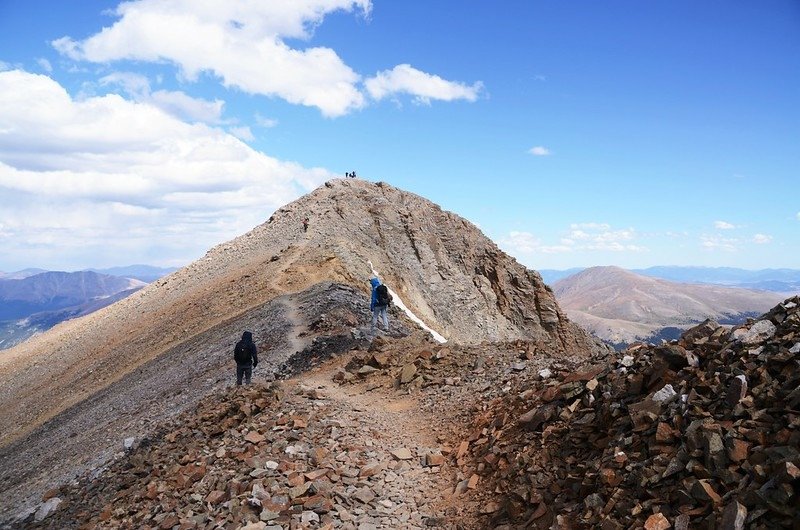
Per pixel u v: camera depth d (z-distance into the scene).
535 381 11.59
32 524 12.86
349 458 10.39
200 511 9.29
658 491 6.23
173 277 75.00
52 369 54.31
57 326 83.75
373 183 90.44
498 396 12.12
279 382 15.84
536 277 88.06
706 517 5.50
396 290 64.56
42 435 33.19
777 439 5.80
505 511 7.73
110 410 29.98
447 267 80.94
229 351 28.84
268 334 28.12
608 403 8.49
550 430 8.92
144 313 60.44
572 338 83.62
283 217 77.44
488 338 75.88
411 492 9.31
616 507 6.33
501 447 9.45
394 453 10.62
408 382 15.27
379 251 74.12
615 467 7.00
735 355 7.54
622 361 9.37
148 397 28.09
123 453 16.33
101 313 76.31
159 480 11.75
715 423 6.42
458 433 11.35
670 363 8.20
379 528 8.10
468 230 91.50
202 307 47.59
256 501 8.66
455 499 8.78
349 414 12.92
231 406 14.48
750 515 5.12
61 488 15.33
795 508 4.92
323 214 74.44
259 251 67.62
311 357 21.52
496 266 87.25
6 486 24.08
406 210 83.62
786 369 6.69
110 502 11.97
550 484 7.69
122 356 45.47
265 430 12.13
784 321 7.66
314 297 32.88
